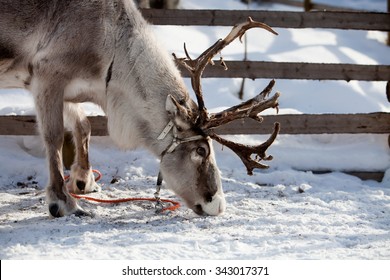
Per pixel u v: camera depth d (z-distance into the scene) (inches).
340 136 447.2
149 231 294.5
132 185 384.5
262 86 511.8
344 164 421.7
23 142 413.4
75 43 312.8
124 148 332.8
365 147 437.1
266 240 283.9
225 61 416.8
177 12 415.8
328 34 631.8
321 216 331.3
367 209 349.4
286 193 380.5
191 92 473.4
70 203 315.6
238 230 299.9
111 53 318.7
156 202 335.6
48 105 314.3
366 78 433.7
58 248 265.1
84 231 291.9
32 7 315.6
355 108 489.4
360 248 276.2
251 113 308.3
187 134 310.8
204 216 319.3
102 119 410.0
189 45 544.4
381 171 422.6
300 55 557.0
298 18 428.5
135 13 325.7
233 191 379.9
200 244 275.3
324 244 279.1
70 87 320.2
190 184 313.4
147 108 316.8
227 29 603.5
